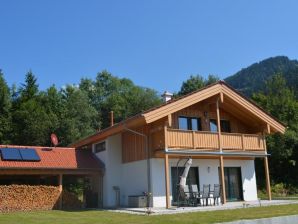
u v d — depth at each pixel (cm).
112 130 2150
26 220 1366
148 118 1848
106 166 2298
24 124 3762
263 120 2295
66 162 2258
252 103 2262
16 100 4116
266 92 5291
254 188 2408
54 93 4450
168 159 2088
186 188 1994
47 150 2361
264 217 1324
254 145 2266
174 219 1327
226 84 2159
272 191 3097
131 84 6962
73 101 4547
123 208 1955
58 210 1970
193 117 2227
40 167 2094
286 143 3347
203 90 2050
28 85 4291
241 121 2441
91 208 2109
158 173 2044
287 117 3888
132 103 5806
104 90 6562
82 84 6512
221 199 2041
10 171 2027
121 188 2292
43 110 3962
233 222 1210
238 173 2378
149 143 2044
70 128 4009
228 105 2302
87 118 4594
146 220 1315
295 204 1900
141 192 2092
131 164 2216
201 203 2080
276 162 3472
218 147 2088
